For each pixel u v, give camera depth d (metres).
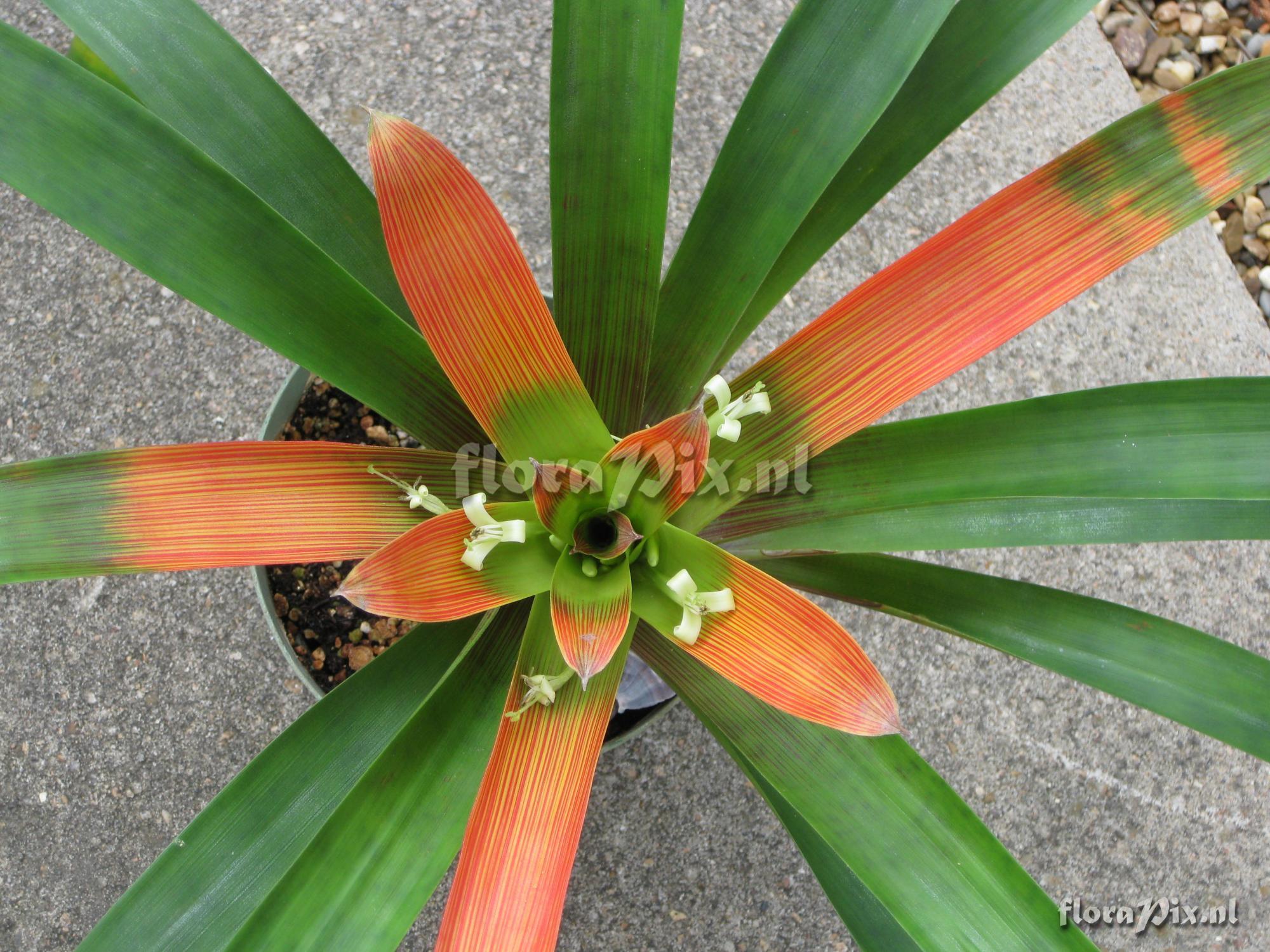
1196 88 0.27
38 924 0.46
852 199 0.33
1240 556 0.52
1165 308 0.54
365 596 0.26
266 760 0.30
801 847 0.33
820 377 0.29
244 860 0.30
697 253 0.32
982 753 0.50
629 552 0.29
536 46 0.53
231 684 0.47
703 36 0.53
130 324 0.49
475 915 0.27
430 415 0.32
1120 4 0.61
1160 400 0.29
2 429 0.48
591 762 0.28
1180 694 0.31
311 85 0.51
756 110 0.31
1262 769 0.51
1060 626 0.32
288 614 0.42
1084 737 0.50
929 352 0.29
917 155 0.33
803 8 0.31
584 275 0.31
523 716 0.28
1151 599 0.51
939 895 0.29
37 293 0.49
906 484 0.31
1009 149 0.55
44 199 0.27
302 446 0.29
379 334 0.30
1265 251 0.58
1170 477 0.29
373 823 0.28
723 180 0.32
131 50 0.30
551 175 0.30
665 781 0.48
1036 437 0.30
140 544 0.28
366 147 0.50
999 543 0.32
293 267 0.29
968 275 0.28
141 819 0.47
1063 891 0.49
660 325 0.33
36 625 0.47
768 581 0.28
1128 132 0.27
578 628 0.28
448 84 0.52
